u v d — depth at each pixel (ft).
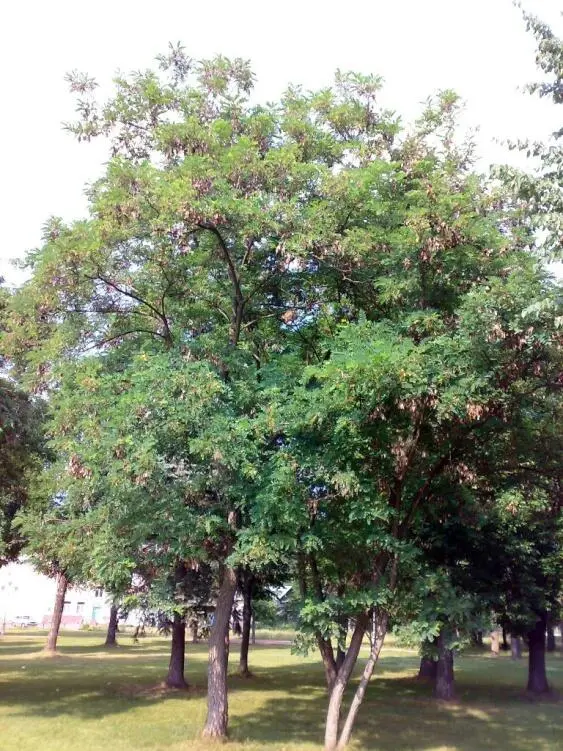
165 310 44.42
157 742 39.86
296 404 33.65
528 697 66.69
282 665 97.81
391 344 31.09
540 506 50.26
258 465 34.32
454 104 42.01
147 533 36.17
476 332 30.78
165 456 35.32
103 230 36.47
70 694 60.90
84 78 43.39
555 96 32.12
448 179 36.91
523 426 38.91
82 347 43.16
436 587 36.37
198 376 33.45
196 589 58.08
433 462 38.73
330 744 37.19
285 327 45.09
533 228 32.42
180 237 36.35
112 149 44.27
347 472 32.60
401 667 100.53
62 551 53.93
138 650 124.26
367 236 36.04
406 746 41.14
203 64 44.19
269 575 62.64
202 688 66.08
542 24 31.94
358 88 42.42
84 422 35.65
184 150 38.91
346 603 35.01
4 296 50.08
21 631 188.14
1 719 46.91
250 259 41.37
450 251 34.12
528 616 63.52
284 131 41.42
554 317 28.89
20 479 57.77
